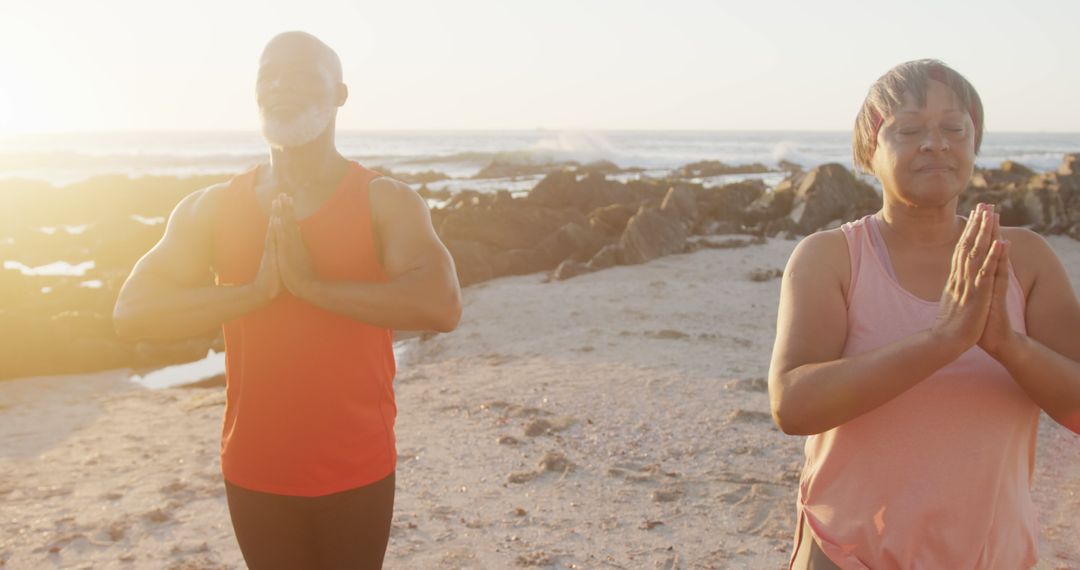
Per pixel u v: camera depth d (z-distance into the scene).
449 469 5.45
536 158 72.25
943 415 1.76
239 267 2.31
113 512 4.87
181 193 33.56
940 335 1.62
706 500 4.84
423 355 9.86
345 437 2.23
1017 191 19.73
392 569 4.05
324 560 2.29
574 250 16.09
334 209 2.25
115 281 14.45
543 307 11.61
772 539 4.32
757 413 6.41
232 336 2.30
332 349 2.21
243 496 2.26
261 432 2.22
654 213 16.61
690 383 7.42
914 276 1.84
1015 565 1.82
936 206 1.81
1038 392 1.66
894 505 1.76
